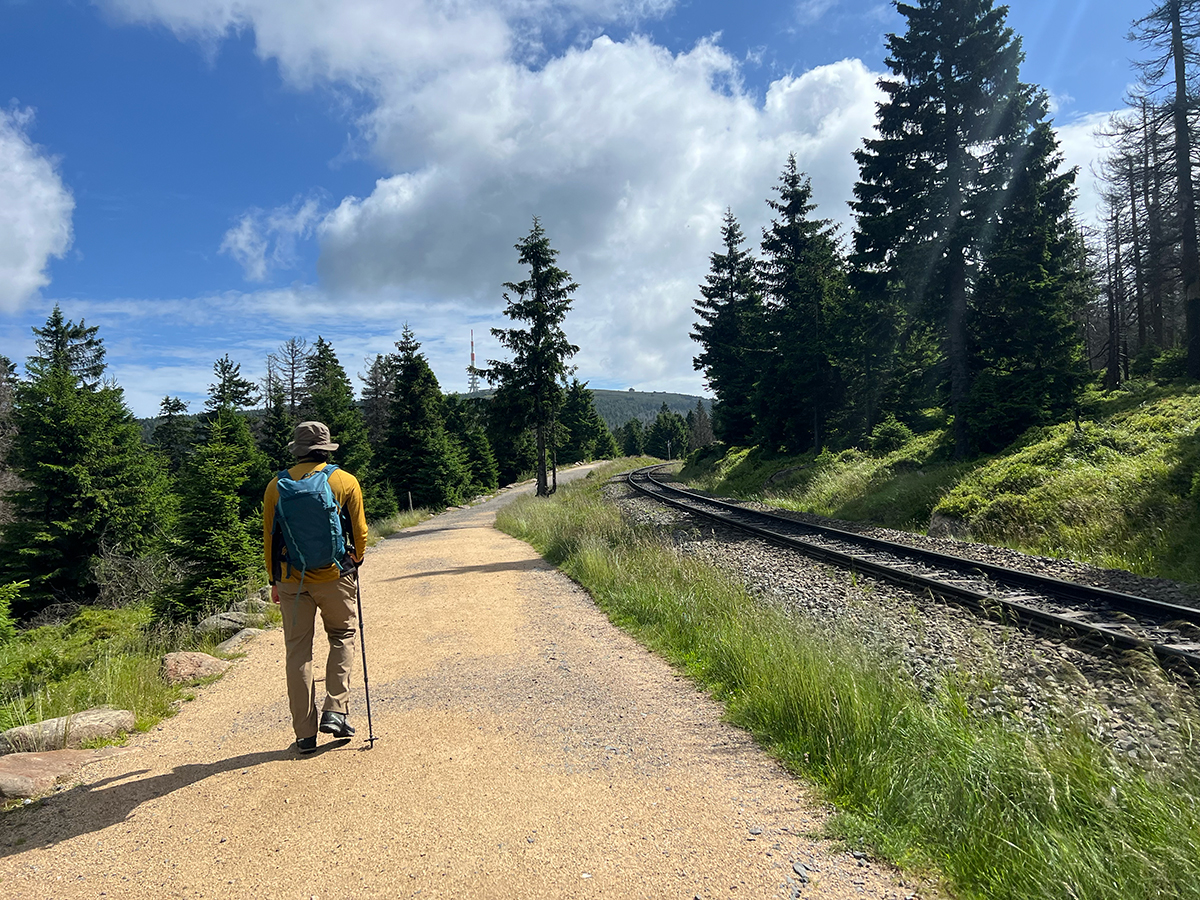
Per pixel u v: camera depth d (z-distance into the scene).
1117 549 9.98
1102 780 3.00
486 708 4.43
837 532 13.06
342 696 3.85
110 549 18.08
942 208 19.20
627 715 4.25
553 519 15.82
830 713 3.64
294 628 3.73
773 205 33.91
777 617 5.82
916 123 20.22
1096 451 13.34
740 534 14.16
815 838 2.72
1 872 2.57
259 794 3.21
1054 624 6.32
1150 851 2.47
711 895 2.32
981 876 2.40
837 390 28.67
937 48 19.56
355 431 28.83
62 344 37.25
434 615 7.57
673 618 6.55
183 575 10.58
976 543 11.80
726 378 38.09
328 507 3.66
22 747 3.94
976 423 17.72
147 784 3.39
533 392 33.62
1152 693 4.52
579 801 3.07
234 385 45.22
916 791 2.95
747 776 3.33
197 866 2.58
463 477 42.19
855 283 21.86
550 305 33.75
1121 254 33.91
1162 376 23.39
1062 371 17.72
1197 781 3.05
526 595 8.59
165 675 5.48
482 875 2.47
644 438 119.44
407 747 3.78
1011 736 3.51
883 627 5.96
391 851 2.65
